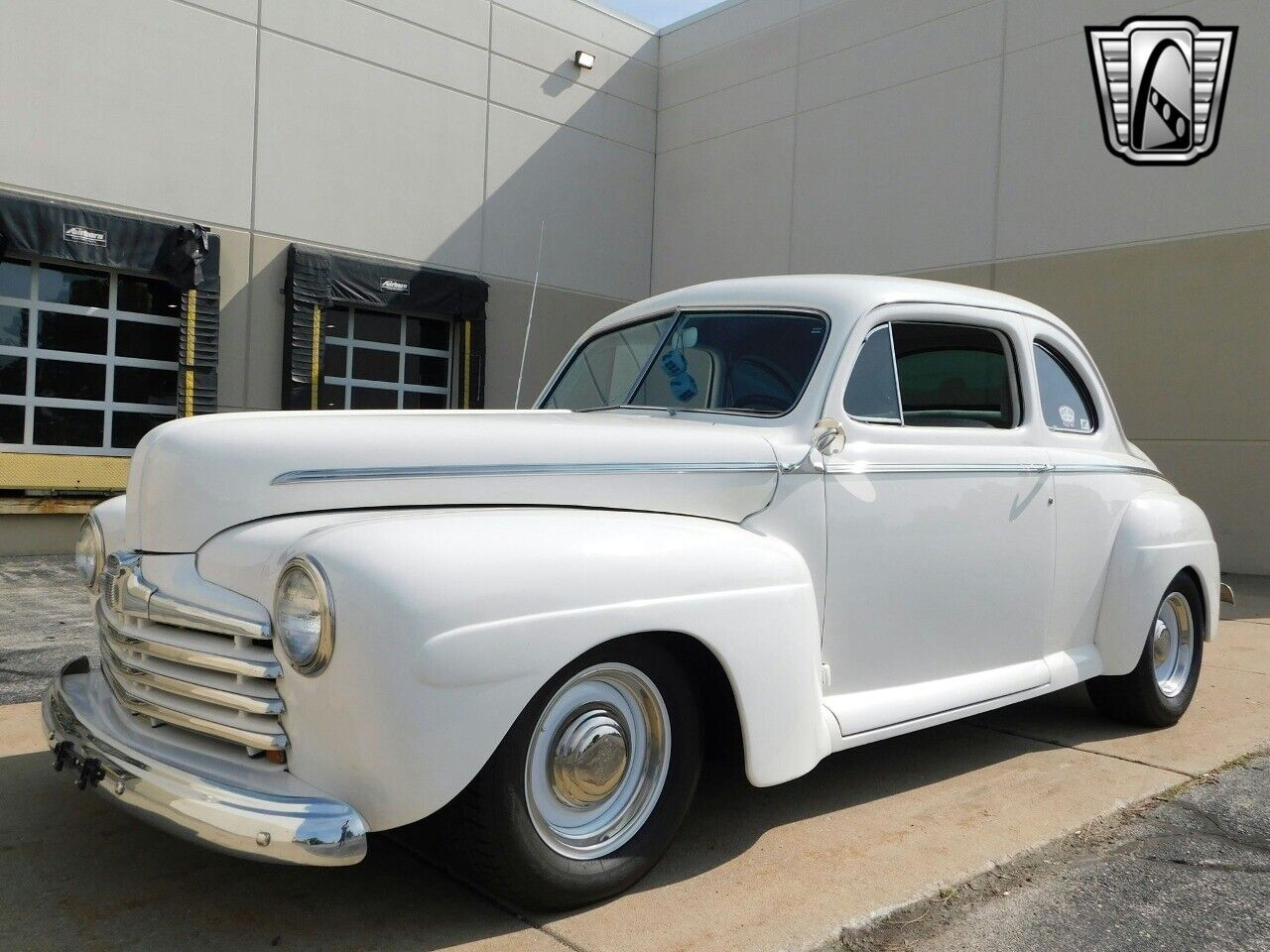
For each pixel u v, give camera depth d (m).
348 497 2.63
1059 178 11.12
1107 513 4.30
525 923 2.52
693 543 2.73
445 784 2.22
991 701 3.67
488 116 13.41
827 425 3.15
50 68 9.91
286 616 2.26
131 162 10.45
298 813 2.13
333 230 11.98
